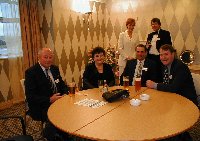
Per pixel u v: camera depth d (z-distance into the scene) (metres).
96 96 2.34
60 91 2.94
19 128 3.30
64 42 4.69
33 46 4.39
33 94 2.60
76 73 5.07
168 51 2.65
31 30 4.34
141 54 3.11
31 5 4.28
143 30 5.13
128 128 1.55
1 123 3.48
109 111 1.89
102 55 3.10
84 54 5.22
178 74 2.56
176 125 1.58
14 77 4.30
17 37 4.23
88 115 1.81
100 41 5.65
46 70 2.79
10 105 4.27
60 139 2.15
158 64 3.26
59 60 4.62
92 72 3.13
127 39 4.23
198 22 4.46
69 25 4.75
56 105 2.07
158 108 1.93
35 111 2.60
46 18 4.46
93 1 5.24
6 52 4.16
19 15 4.16
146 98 2.17
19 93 4.41
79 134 1.47
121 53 4.32
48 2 4.37
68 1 4.66
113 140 1.39
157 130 1.51
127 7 5.28
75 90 2.52
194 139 2.84
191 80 2.65
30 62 4.37
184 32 4.65
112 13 5.55
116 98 2.16
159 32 4.15
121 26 5.45
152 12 4.95
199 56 4.54
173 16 4.72
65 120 1.71
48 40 4.52
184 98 2.22
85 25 5.14
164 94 2.38
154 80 3.09
